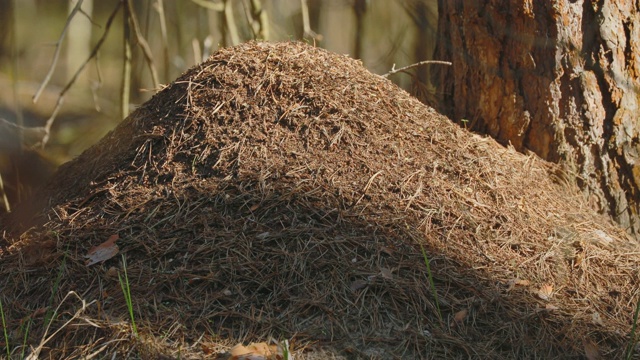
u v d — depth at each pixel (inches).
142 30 439.5
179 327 125.2
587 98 176.9
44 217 153.7
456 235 145.3
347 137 155.1
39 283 136.6
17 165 235.6
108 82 490.3
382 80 173.2
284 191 144.9
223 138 153.4
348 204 144.7
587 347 131.0
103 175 156.6
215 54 169.8
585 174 178.9
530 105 180.5
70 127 368.5
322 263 134.9
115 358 121.0
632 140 179.3
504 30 179.5
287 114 156.6
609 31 175.3
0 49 323.3
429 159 158.4
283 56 167.0
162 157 153.6
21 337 127.0
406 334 127.3
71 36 473.7
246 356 118.6
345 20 455.2
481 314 132.8
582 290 144.4
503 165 167.5
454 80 193.8
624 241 164.4
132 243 139.3
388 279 133.6
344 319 128.0
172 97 164.4
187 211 143.1
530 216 157.2
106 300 130.5
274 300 130.3
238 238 138.4
